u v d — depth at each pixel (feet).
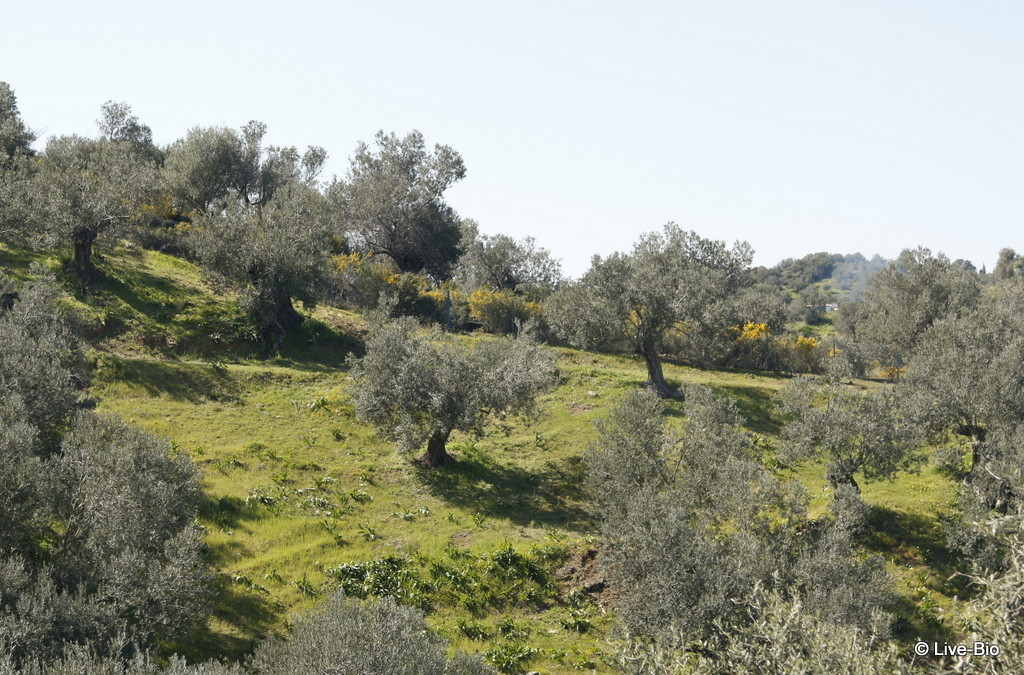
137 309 146.00
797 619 54.29
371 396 112.06
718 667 56.13
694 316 144.46
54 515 66.80
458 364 113.60
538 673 75.87
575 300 149.07
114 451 69.00
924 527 107.45
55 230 140.67
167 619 61.82
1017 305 220.64
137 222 184.44
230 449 109.50
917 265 198.49
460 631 81.41
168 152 244.01
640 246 192.34
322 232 165.17
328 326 159.53
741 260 202.59
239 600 80.07
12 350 84.17
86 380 108.47
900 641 85.10
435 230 231.50
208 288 161.17
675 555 73.15
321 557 89.81
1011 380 109.29
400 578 87.25
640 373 160.15
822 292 629.10
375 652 53.57
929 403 112.06
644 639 72.64
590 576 92.12
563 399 141.69
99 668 50.14
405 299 191.93
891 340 195.62
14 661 50.72
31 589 57.16
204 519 92.27
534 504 109.40
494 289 238.27
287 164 227.20
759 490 85.66
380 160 234.38
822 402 141.69
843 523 85.35
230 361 142.00
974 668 44.65
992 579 45.65
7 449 65.10
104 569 62.13
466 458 118.62
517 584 89.51
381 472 111.96
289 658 55.21
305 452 113.60
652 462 96.84
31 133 208.95
